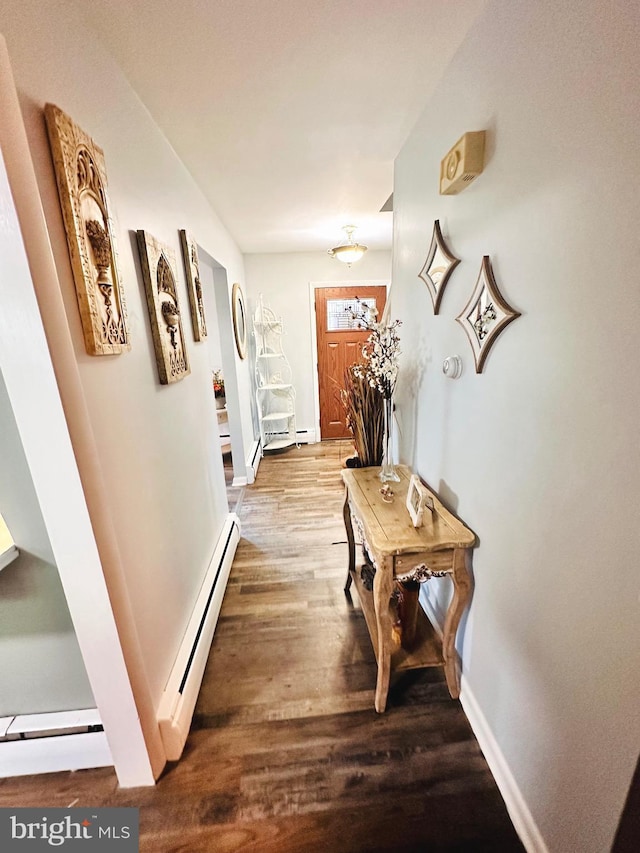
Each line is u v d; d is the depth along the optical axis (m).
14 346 0.72
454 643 1.27
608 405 0.64
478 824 1.00
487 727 1.14
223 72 1.14
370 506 1.39
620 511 0.63
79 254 0.81
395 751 1.18
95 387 0.89
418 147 1.47
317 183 2.07
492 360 1.02
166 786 1.10
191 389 1.71
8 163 0.64
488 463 1.07
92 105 0.93
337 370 4.46
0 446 0.88
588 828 0.76
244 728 1.26
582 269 0.68
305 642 1.62
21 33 0.68
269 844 0.98
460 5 0.93
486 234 1.01
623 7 0.55
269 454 4.24
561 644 0.80
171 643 1.30
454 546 1.14
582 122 0.65
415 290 1.61
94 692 0.99
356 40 1.04
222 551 2.03
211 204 2.35
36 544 0.96
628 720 0.65
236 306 3.25
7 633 1.03
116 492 0.97
